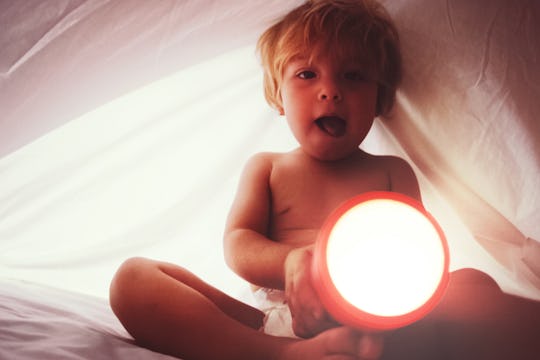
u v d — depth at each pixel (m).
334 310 0.49
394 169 0.92
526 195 0.87
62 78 0.79
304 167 0.90
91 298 0.86
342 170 0.90
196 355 0.58
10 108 0.79
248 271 0.71
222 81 1.03
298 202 0.88
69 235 0.99
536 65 0.88
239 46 0.94
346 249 0.50
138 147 1.01
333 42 0.83
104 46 0.78
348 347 0.51
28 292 0.76
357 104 0.82
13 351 0.51
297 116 0.82
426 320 0.53
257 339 0.57
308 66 0.82
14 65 0.76
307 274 0.57
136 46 0.80
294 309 0.59
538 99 0.87
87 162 0.96
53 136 0.90
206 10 0.81
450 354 0.55
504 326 0.54
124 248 1.01
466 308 0.54
